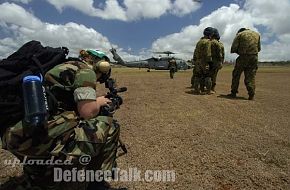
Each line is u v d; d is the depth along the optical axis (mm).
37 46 3031
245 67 10445
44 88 2846
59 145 2898
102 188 3504
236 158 4809
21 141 2812
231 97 10984
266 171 4375
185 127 6551
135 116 7598
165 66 46688
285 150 5199
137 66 46938
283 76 29578
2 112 2773
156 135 5945
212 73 11758
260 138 5836
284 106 9281
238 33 10562
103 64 3352
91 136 2977
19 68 2857
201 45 11406
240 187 3920
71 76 2994
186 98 10461
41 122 2676
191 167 4465
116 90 3449
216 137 5859
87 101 2936
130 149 5129
